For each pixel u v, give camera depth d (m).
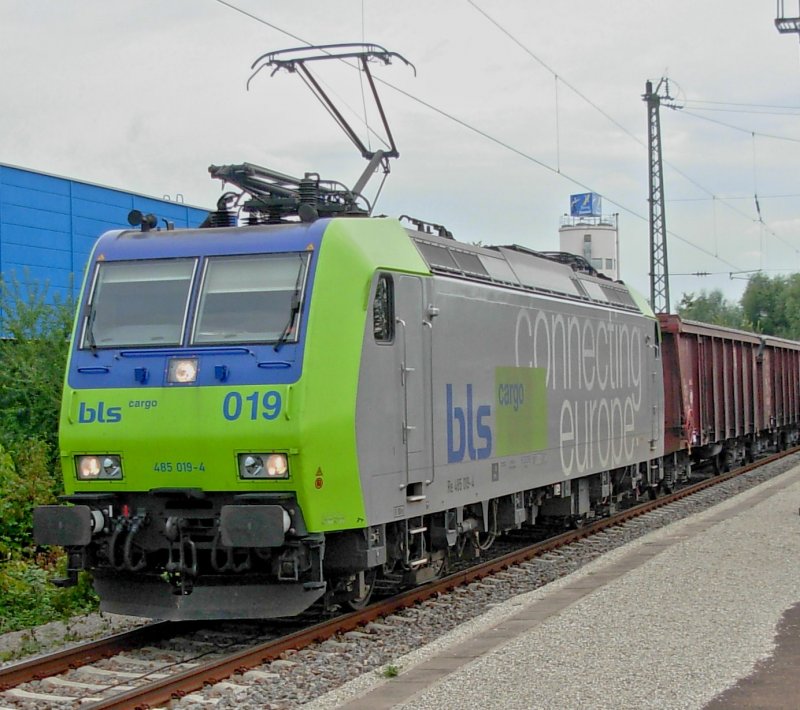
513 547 16.83
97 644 9.61
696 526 16.48
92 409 10.12
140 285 10.46
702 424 25.81
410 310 11.11
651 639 8.89
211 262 10.31
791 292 82.06
